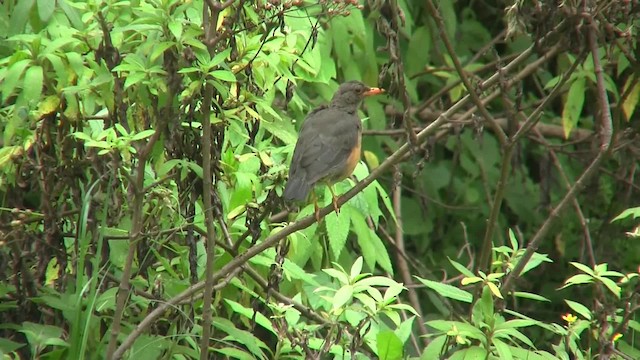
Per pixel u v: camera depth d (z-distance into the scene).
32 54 7.95
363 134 14.23
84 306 8.70
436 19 8.79
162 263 8.79
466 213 16.30
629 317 8.76
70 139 8.59
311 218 8.88
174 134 7.97
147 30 7.84
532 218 16.03
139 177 7.81
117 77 7.76
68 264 9.43
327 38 11.93
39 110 8.04
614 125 9.15
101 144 7.57
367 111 14.69
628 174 14.54
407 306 8.20
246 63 8.15
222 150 9.43
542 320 15.44
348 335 8.73
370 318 8.14
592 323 9.05
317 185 10.18
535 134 15.16
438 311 15.56
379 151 14.72
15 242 8.75
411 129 8.78
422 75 15.35
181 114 7.87
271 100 9.82
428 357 8.48
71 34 7.96
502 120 15.84
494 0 17.05
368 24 13.24
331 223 10.05
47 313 9.20
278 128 10.45
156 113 7.78
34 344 8.27
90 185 8.59
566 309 15.05
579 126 17.25
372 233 10.66
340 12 8.13
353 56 13.23
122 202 9.09
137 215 7.93
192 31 7.59
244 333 8.70
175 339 8.82
